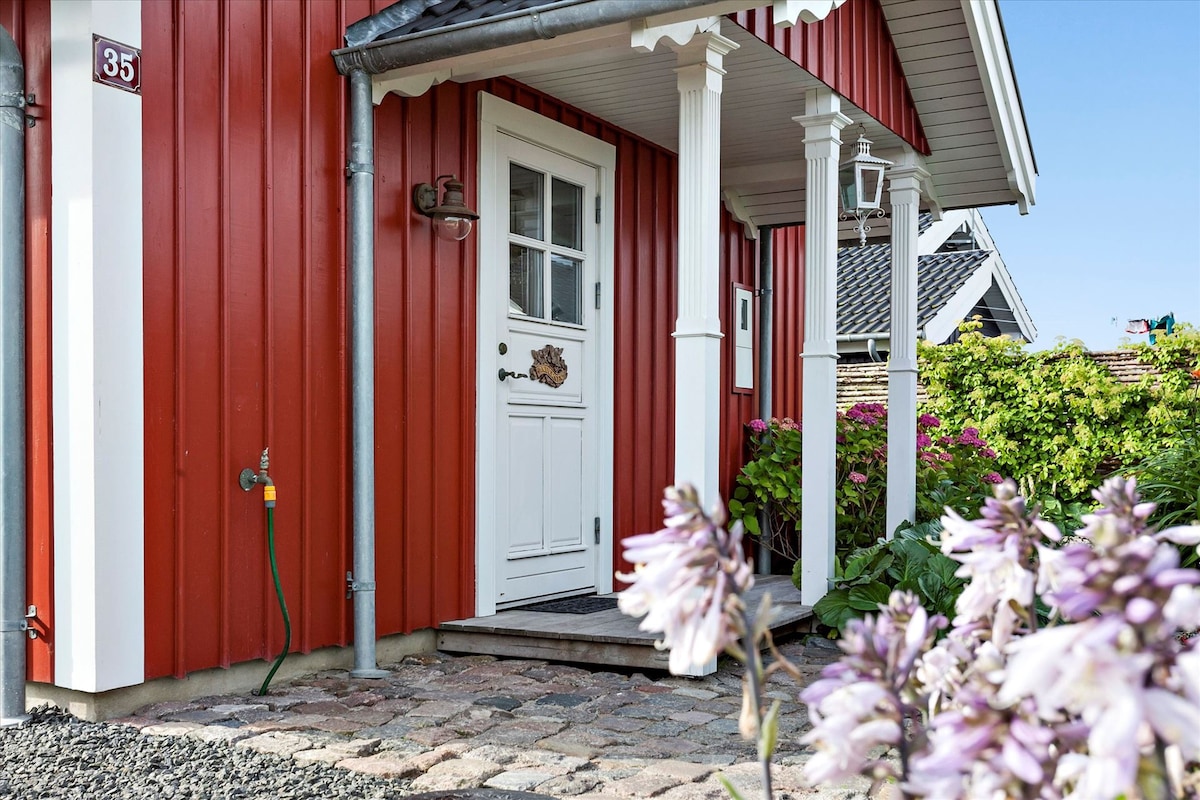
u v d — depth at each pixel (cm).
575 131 638
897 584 585
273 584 459
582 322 652
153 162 411
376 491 510
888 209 799
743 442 860
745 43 516
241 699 428
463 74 516
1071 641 86
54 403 396
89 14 387
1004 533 126
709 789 324
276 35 464
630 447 686
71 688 393
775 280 916
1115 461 933
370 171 495
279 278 463
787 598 648
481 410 569
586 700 443
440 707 421
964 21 636
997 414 961
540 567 612
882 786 320
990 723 103
